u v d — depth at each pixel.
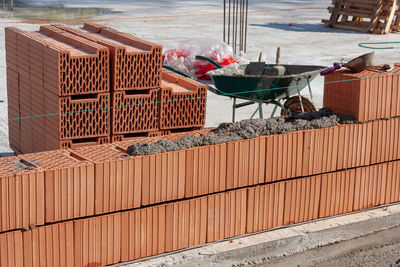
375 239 7.95
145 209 6.59
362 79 7.73
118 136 8.34
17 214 5.88
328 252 7.62
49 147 8.38
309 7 35.53
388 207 8.38
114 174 6.34
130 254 6.60
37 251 6.03
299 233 7.43
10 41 9.52
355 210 8.14
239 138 7.13
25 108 9.21
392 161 8.36
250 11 32.62
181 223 6.84
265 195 7.35
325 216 7.90
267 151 7.25
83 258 6.31
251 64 11.16
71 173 6.10
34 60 8.54
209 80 16.33
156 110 8.45
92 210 6.30
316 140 7.57
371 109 7.93
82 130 8.07
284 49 21.17
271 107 13.76
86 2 34.44
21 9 30.09
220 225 7.12
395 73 8.05
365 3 26.14
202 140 6.94
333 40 23.62
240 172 7.12
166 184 6.68
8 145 10.67
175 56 16.62
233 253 6.95
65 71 7.72
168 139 7.23
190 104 8.62
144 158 6.49
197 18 29.05
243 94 10.03
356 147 7.92
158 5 34.12
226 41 22.41
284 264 7.30
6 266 5.89
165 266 6.58
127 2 35.19
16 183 5.81
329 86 8.23
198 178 6.87
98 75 7.93
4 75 15.99
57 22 25.91
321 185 7.75
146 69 8.20
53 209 6.07
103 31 9.74
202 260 6.79
